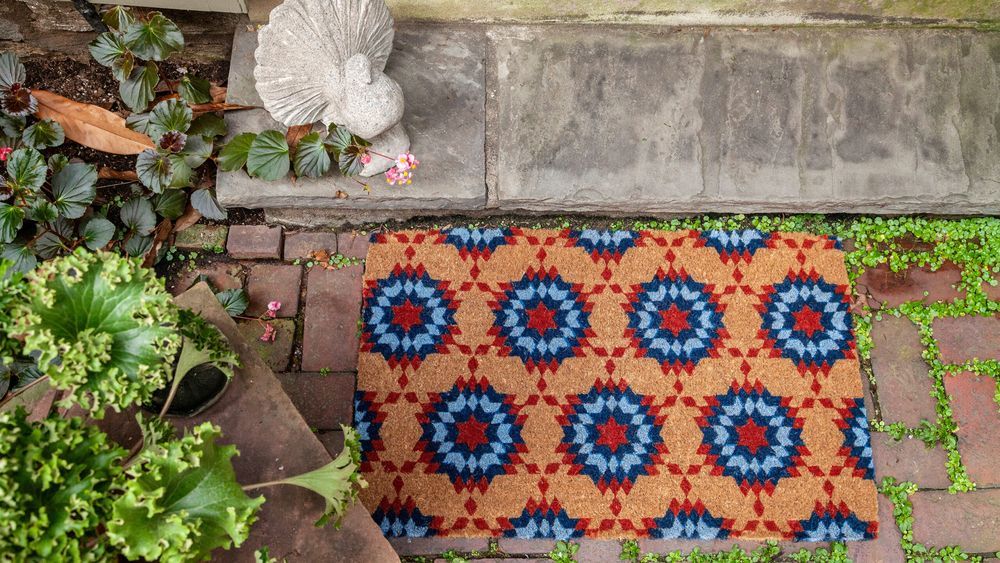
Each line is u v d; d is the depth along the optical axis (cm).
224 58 278
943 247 275
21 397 172
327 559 174
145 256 259
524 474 248
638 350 261
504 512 244
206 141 249
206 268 267
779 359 261
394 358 257
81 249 139
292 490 177
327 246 271
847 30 275
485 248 270
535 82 269
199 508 134
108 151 265
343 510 160
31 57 275
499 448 250
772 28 275
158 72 259
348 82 221
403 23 271
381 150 248
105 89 276
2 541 118
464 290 265
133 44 238
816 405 257
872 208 271
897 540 246
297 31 219
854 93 272
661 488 248
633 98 269
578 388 257
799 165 267
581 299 266
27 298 134
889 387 262
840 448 253
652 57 272
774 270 270
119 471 130
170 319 141
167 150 243
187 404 176
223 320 190
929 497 251
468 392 255
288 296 265
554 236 272
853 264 274
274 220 270
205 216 262
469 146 261
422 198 256
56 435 126
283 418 184
